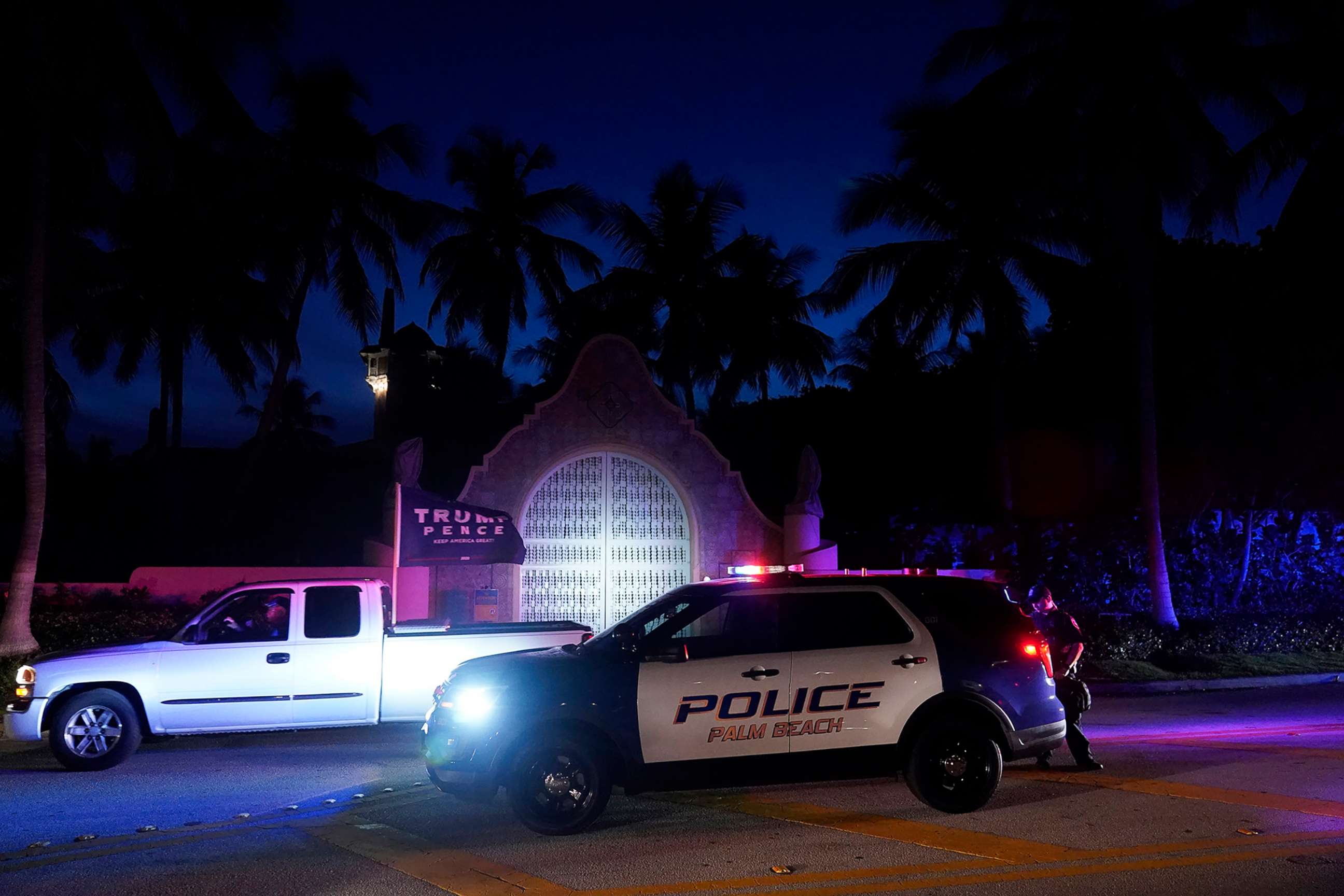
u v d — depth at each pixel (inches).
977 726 323.9
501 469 816.3
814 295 1459.2
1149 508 871.1
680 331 1413.6
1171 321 1022.4
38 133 669.3
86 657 429.7
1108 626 811.4
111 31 692.1
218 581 775.1
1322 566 987.9
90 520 1291.8
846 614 329.7
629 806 341.4
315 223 1157.1
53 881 258.7
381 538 800.9
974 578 368.8
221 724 441.7
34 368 663.8
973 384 1295.5
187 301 1222.9
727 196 1408.7
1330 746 441.4
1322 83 856.9
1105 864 260.1
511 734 305.1
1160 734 487.2
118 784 387.9
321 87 1152.2
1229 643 823.1
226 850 288.0
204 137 909.2
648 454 840.3
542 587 820.0
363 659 458.9
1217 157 872.3
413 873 263.7
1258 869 254.7
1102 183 902.4
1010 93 904.9
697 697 313.4
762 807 336.8
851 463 1363.2
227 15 725.3
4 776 409.1
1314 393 960.9
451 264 1382.9
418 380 1502.2
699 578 832.9
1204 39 854.5
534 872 263.9
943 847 279.9
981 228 1035.9
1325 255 948.0
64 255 1013.2
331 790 372.5
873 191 1034.1
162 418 1277.1
